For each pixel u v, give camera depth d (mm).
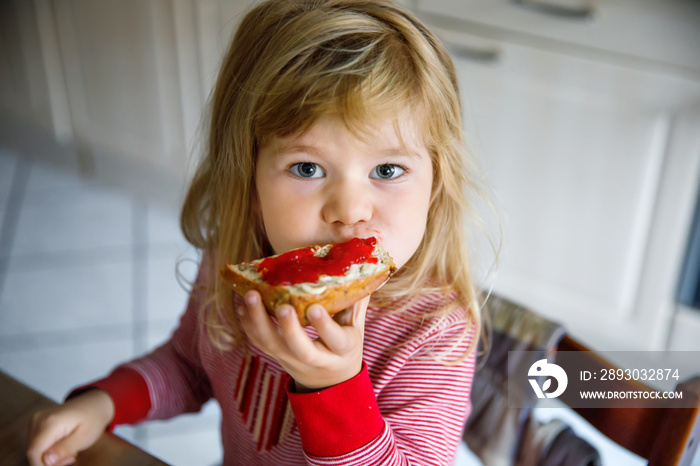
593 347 1842
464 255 806
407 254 673
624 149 1576
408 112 642
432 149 708
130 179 2619
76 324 1988
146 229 2445
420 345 749
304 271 568
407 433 697
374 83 615
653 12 1411
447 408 727
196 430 1676
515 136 1727
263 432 810
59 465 657
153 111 2363
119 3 2230
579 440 816
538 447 830
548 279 1845
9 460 657
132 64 2318
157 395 864
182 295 2123
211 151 833
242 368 821
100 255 2301
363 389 589
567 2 1510
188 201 935
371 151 628
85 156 2711
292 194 648
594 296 1782
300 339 525
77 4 2359
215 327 828
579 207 1703
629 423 709
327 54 635
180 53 2156
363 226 646
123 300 2094
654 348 1729
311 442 595
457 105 745
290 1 719
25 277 2186
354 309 614
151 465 651
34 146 2857
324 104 602
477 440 875
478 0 1617
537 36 1582
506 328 850
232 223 775
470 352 765
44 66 2586
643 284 1686
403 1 1741
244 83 704
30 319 2006
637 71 1482
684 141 1484
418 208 669
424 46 686
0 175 2729
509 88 1683
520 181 1770
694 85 1420
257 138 678
